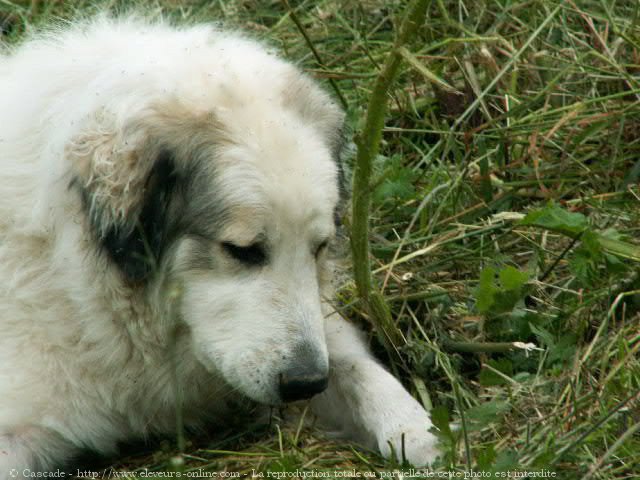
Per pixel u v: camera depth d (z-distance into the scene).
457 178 10.48
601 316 9.02
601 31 12.08
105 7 12.90
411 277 9.89
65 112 8.01
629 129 11.30
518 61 12.09
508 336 9.09
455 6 13.22
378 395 8.33
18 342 8.12
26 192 8.05
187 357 8.39
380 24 13.14
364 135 8.20
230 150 7.59
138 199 7.70
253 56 8.46
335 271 9.30
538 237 10.24
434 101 12.26
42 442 8.05
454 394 8.48
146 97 7.75
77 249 7.86
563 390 8.10
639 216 10.21
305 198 7.61
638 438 7.36
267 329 7.60
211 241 7.67
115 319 8.10
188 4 13.91
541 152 11.23
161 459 8.30
